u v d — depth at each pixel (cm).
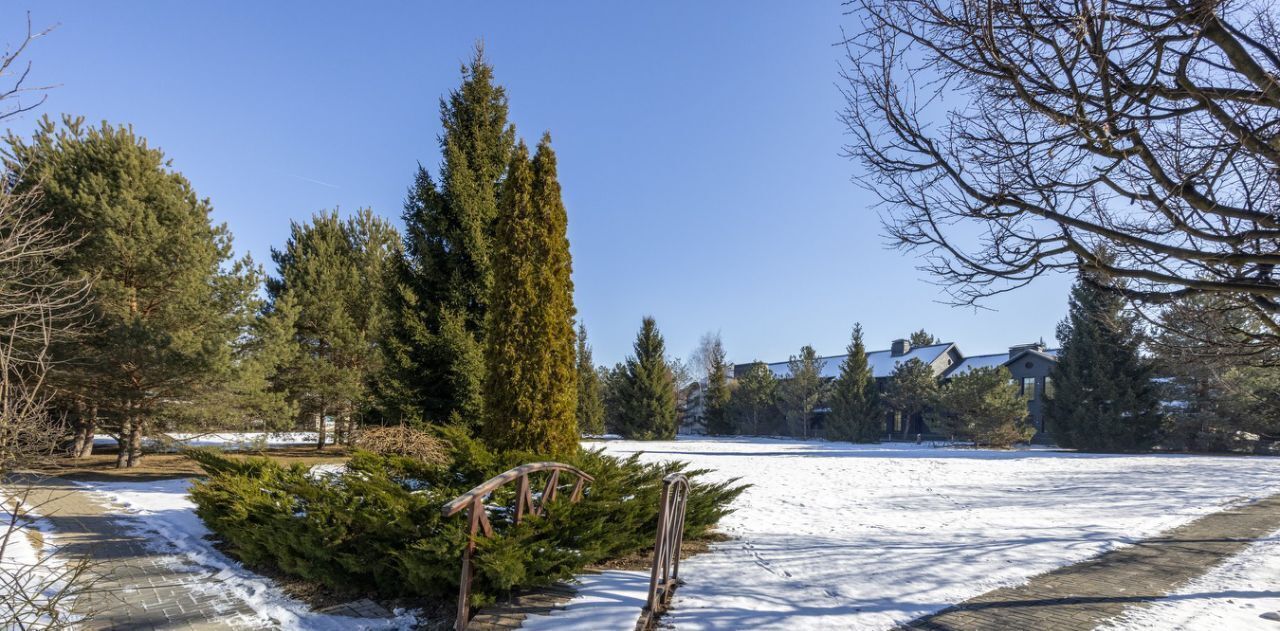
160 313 1658
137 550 767
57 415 1788
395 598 553
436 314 1252
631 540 632
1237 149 367
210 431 1820
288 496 626
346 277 2609
